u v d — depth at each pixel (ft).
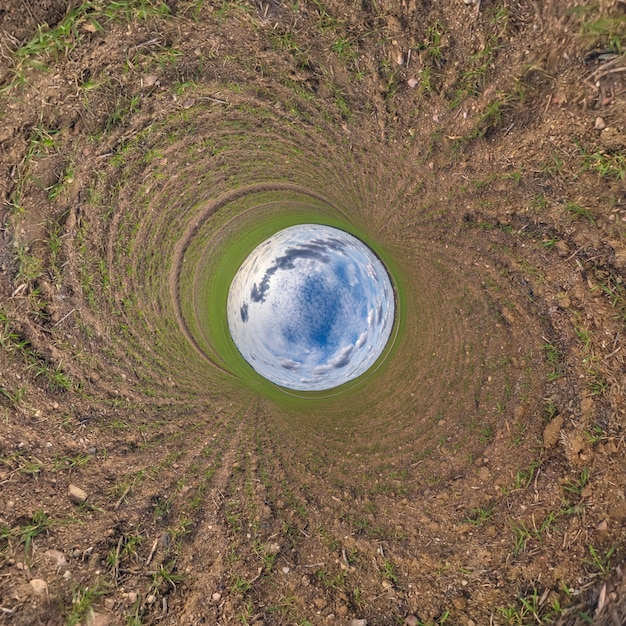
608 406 2.99
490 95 3.17
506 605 2.93
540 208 3.20
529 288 3.24
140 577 3.03
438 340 3.32
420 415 3.30
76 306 3.23
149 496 3.17
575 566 2.90
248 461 3.26
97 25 3.09
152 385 3.30
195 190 3.38
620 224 3.01
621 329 3.01
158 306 3.34
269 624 2.99
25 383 3.13
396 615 3.00
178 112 3.32
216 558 3.10
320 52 3.29
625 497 2.88
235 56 3.30
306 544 3.15
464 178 3.34
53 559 2.98
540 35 3.02
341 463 3.28
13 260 3.13
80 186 3.22
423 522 3.16
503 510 3.10
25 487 3.05
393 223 3.37
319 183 3.41
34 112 3.09
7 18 2.97
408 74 3.27
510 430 3.19
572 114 3.04
